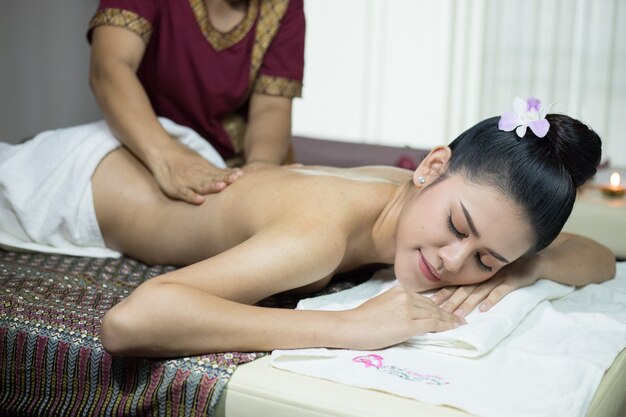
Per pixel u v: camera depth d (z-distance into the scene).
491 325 1.57
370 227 1.83
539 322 1.73
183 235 1.98
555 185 1.63
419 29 5.30
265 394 1.37
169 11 2.28
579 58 4.86
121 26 2.20
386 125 5.49
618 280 2.15
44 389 1.60
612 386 1.48
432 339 1.53
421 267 1.70
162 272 2.05
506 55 5.03
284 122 2.52
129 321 1.42
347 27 5.45
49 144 2.17
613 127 4.84
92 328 1.60
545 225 1.65
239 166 2.56
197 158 2.05
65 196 2.11
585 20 4.82
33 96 4.05
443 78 5.30
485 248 1.64
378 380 1.37
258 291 1.57
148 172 2.11
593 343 1.61
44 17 4.06
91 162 2.11
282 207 1.74
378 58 5.42
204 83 2.36
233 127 2.52
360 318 1.52
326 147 3.36
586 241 2.15
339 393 1.34
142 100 2.14
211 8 2.32
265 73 2.48
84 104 4.37
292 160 2.79
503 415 1.27
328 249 1.64
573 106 4.91
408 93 5.40
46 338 1.59
